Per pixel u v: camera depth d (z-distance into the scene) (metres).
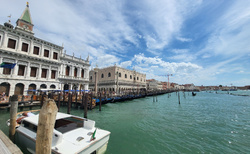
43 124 3.10
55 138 5.13
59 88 24.53
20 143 6.36
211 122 12.17
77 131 6.33
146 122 11.89
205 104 27.09
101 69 48.47
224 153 6.51
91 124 6.62
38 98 17.88
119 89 43.25
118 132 9.21
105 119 12.79
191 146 7.20
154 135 8.72
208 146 7.23
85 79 30.09
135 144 7.35
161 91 59.19
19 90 19.30
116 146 7.07
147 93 43.31
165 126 10.73
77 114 14.65
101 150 5.93
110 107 20.12
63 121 7.06
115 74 42.22
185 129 10.03
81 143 5.24
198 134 9.01
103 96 22.55
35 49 21.72
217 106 23.89
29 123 6.33
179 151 6.65
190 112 17.33
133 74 53.00
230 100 37.00
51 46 23.81
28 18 22.36
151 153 6.41
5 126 9.41
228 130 9.91
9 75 18.25
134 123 11.49
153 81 83.88
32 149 5.57
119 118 13.27
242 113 16.92
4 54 17.95
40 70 21.88
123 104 24.11
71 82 26.88
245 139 8.21
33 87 21.05
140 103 26.55
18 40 19.64
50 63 23.31
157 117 14.01
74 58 28.00
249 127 10.68
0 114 12.55
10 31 18.81
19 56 19.36
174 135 8.78
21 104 15.45
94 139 5.55
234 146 7.27
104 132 6.40
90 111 16.41
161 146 7.15
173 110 18.88
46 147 3.10
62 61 25.45
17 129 6.64
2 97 15.35
